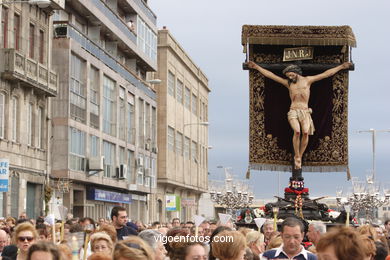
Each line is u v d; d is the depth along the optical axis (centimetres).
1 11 4334
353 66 2536
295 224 1195
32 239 1389
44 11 4962
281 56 2598
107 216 6650
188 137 10038
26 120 4669
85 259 1164
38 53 4875
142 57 7656
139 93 7544
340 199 7769
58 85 5200
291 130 2619
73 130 5519
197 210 10875
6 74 4306
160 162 8700
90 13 6031
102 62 6269
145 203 8031
